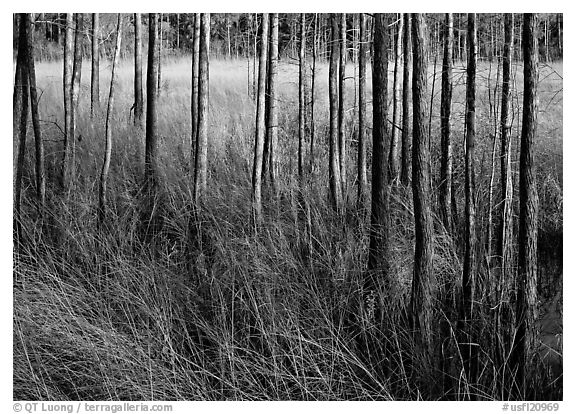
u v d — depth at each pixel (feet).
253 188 22.31
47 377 17.37
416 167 15.58
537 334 15.83
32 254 21.06
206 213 22.57
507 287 16.48
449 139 21.45
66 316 17.97
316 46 28.84
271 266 20.27
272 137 23.63
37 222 22.45
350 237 20.63
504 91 16.56
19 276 19.51
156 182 24.00
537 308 16.34
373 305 17.46
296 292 18.98
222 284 19.95
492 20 23.29
